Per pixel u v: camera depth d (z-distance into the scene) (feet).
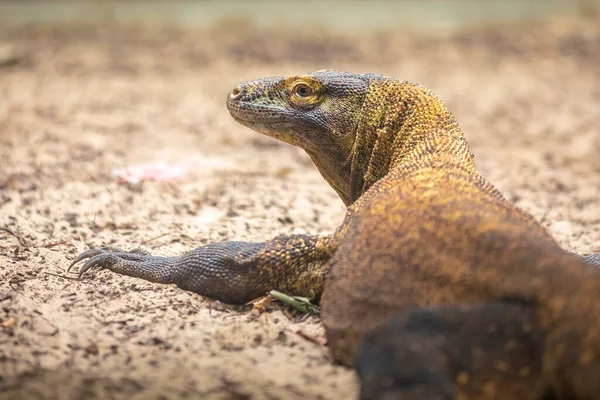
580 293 33.30
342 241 42.88
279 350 41.78
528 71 158.92
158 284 48.62
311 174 85.40
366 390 32.58
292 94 49.16
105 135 98.48
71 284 48.80
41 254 53.52
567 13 223.30
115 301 46.62
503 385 33.55
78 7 221.87
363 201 44.27
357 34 195.11
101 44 173.17
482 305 34.04
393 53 172.24
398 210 40.32
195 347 41.63
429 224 38.11
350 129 48.80
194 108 120.37
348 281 39.78
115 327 43.57
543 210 73.61
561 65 164.55
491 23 213.25
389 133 47.88
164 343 41.88
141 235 60.64
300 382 38.52
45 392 36.78
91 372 38.68
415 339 33.01
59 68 146.10
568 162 93.97
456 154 45.01
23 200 67.26
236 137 102.83
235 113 49.90
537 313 33.58
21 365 38.83
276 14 225.15
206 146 96.89
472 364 33.22
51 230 60.23
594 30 196.65
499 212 39.17
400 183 43.32
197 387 37.70
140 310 45.65
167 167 81.97
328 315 40.52
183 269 47.75
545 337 33.30
